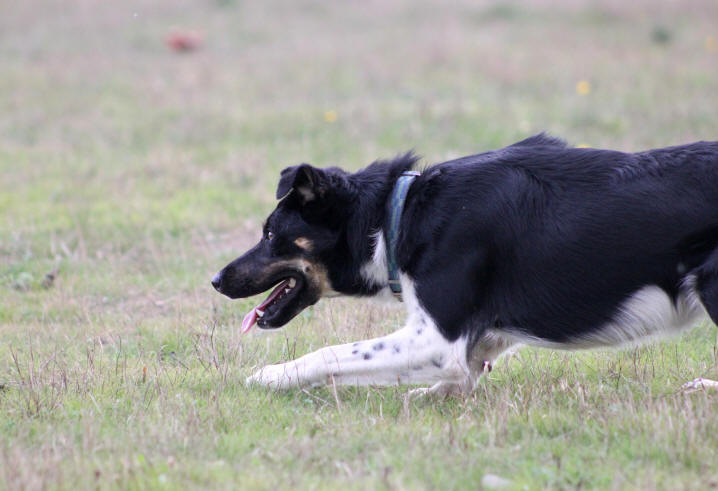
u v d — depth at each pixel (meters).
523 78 28.33
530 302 8.64
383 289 9.52
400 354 8.84
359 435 8.01
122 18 41.16
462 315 8.68
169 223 16.17
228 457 7.60
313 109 24.72
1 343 11.11
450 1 44.34
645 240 8.24
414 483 6.93
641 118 22.92
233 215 16.69
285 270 9.48
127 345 11.05
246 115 24.28
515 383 9.55
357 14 42.22
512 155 8.91
